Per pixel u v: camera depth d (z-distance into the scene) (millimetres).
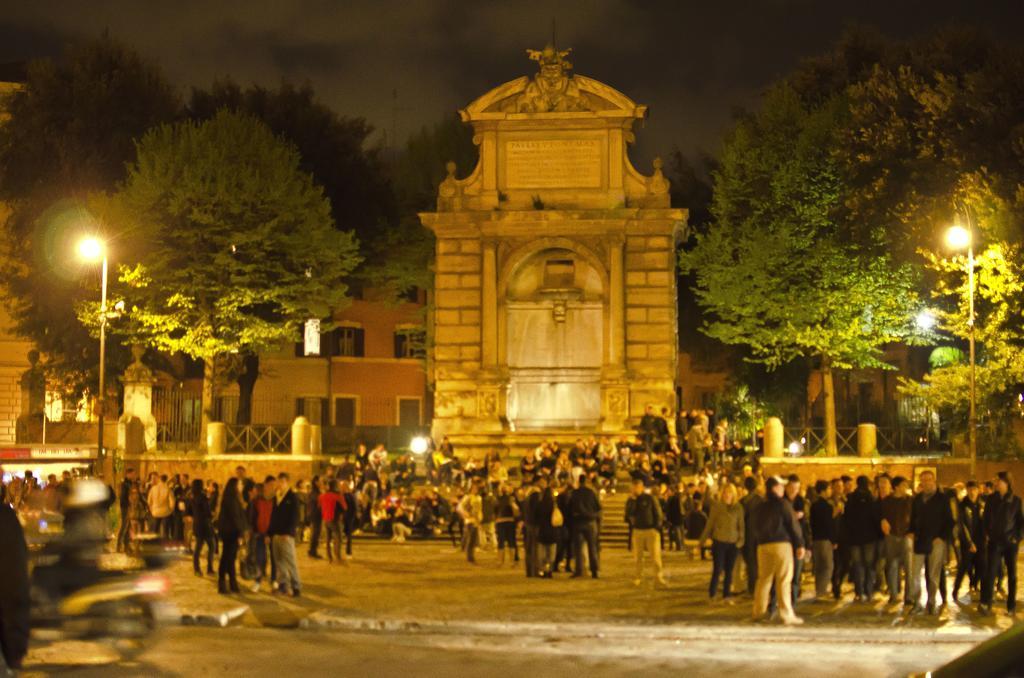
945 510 22688
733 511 24422
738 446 46156
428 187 64688
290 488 25844
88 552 18047
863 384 71625
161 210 49031
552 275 51625
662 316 50000
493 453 42844
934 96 42656
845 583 27766
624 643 20203
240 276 48750
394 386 68500
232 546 25141
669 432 47531
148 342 48594
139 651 17844
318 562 32219
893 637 20656
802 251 50531
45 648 18109
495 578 28953
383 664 17609
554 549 32531
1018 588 26266
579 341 51469
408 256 61875
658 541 27094
